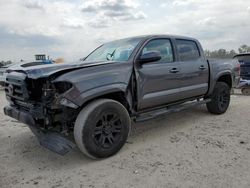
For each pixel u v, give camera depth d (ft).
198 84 18.08
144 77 14.14
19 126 18.61
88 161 12.34
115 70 12.89
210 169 11.02
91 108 11.75
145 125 18.11
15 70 13.07
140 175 10.73
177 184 9.89
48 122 11.84
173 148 13.61
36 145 14.65
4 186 10.19
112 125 12.58
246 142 14.19
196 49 18.49
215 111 20.35
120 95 13.38
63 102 11.18
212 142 14.28
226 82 21.85
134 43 14.93
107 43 17.74
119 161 12.19
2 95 38.19
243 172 10.67
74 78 11.43
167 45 16.17
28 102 12.21
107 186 9.98
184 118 19.75
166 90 15.58
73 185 10.16
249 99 29.09
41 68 11.85
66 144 11.36
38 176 10.99
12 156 13.16
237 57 34.37
